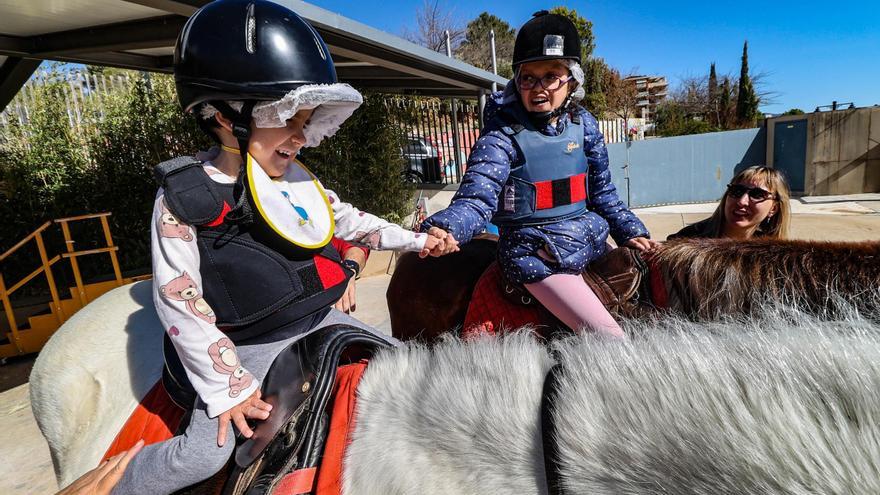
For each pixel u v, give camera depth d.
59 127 6.73
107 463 1.12
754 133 12.94
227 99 1.07
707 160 13.02
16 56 4.77
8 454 3.13
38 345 4.88
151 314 1.73
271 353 1.21
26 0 3.43
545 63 1.69
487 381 0.97
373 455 0.97
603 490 0.76
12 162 6.57
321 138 1.30
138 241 7.11
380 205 7.85
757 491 0.65
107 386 1.54
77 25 4.24
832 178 12.38
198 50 1.07
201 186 1.08
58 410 1.62
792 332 0.83
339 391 1.13
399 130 8.41
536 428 0.87
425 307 2.38
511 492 0.85
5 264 6.54
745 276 1.39
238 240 1.13
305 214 1.22
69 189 6.71
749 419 0.70
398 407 1.03
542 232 1.81
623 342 0.93
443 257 2.43
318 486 0.97
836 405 0.67
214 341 1.06
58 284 6.73
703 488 0.69
